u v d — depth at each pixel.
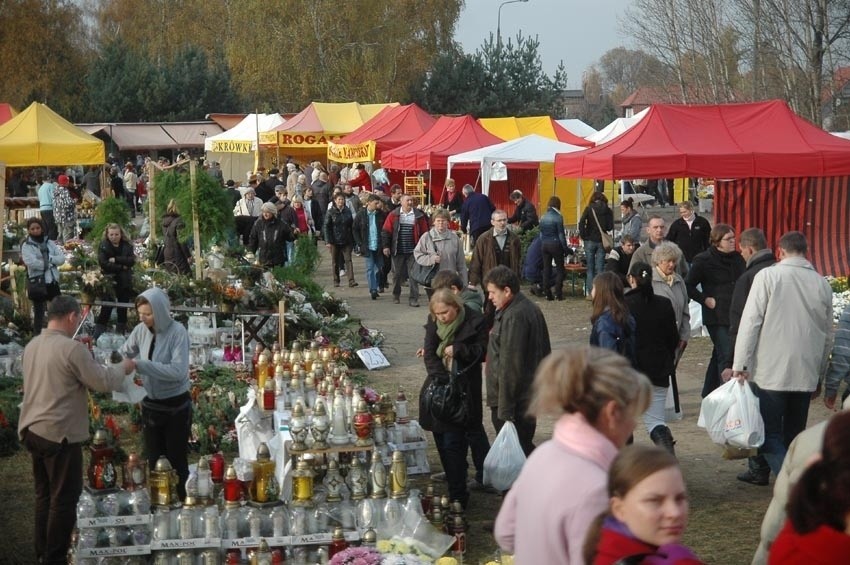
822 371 8.62
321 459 8.12
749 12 36.94
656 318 8.55
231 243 19.55
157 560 7.06
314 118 41.12
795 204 19.78
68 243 21.94
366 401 8.80
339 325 15.70
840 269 19.72
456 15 63.22
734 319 9.38
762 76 37.41
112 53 65.75
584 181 32.75
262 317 14.20
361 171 34.88
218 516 7.18
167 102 64.81
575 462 3.63
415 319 18.91
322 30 60.00
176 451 8.12
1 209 14.33
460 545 7.54
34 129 24.33
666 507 3.22
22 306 16.17
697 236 17.14
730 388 8.29
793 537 3.34
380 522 7.45
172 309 13.47
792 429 8.45
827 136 19.20
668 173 18.39
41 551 7.17
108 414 11.64
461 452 8.33
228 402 10.96
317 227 32.28
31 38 62.38
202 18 76.69
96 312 15.05
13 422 11.10
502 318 8.20
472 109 61.53
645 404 3.71
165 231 17.14
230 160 49.28
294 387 9.10
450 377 8.27
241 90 64.62
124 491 7.18
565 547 3.58
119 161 57.66
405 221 20.50
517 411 8.16
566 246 20.89
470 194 25.20
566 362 3.71
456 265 16.31
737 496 8.92
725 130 19.11
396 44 60.44
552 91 63.66
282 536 7.26
